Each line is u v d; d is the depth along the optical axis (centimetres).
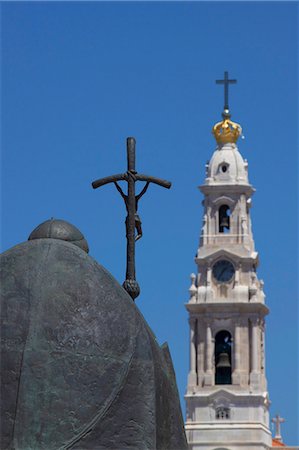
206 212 18962
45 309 2573
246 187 18988
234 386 18275
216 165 19150
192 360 18400
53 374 2547
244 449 18088
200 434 18125
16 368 2542
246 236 18825
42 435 2523
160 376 2634
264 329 18888
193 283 18650
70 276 2605
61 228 2700
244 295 18475
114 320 2598
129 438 2570
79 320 2578
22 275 2600
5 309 2577
